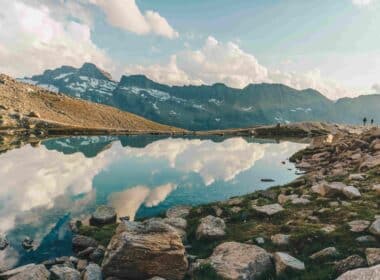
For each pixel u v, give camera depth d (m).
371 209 27.36
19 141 152.62
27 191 57.56
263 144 172.38
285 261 19.41
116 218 43.00
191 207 37.28
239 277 18.66
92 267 20.78
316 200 32.78
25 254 30.86
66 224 40.38
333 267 17.89
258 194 39.41
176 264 19.88
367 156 57.75
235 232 27.58
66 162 91.94
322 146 98.62
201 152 128.00
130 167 87.88
